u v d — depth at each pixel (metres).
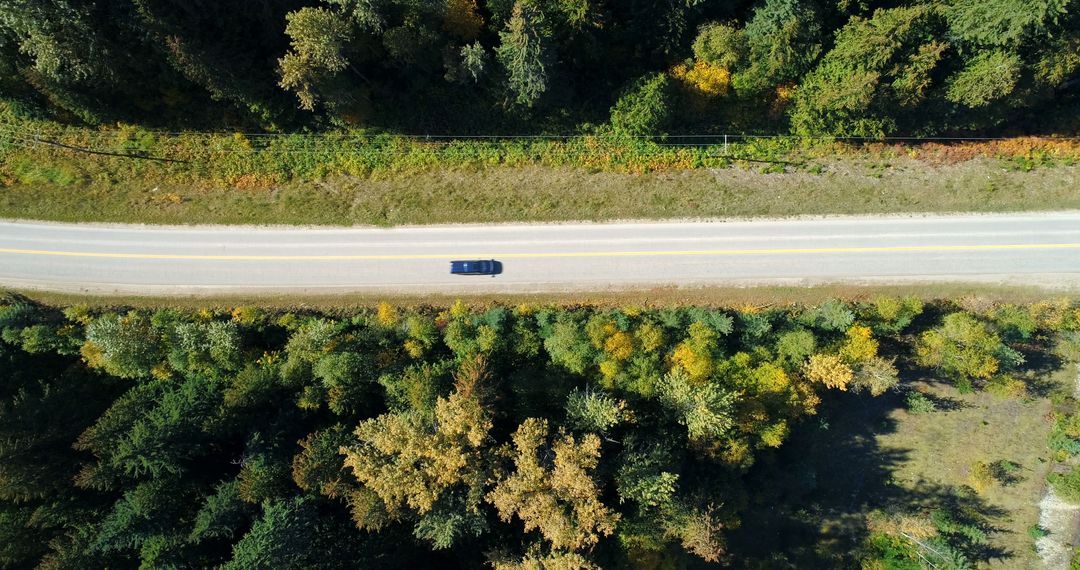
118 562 44.38
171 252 52.53
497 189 54.91
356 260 53.38
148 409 45.59
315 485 44.78
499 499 41.78
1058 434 56.22
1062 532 56.56
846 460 57.25
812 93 54.16
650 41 54.53
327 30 44.84
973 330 48.88
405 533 49.59
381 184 54.66
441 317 51.00
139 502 43.09
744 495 52.19
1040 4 46.59
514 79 50.03
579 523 42.22
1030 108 58.31
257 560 40.59
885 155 56.75
